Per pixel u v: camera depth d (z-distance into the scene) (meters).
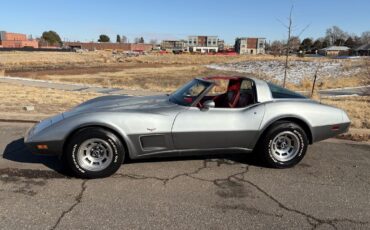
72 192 3.95
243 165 5.01
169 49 161.50
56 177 4.37
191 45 173.62
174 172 4.65
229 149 4.78
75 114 4.45
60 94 12.59
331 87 21.03
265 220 3.44
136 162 4.98
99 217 3.40
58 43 157.25
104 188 4.08
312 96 14.46
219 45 178.62
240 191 4.11
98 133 4.23
